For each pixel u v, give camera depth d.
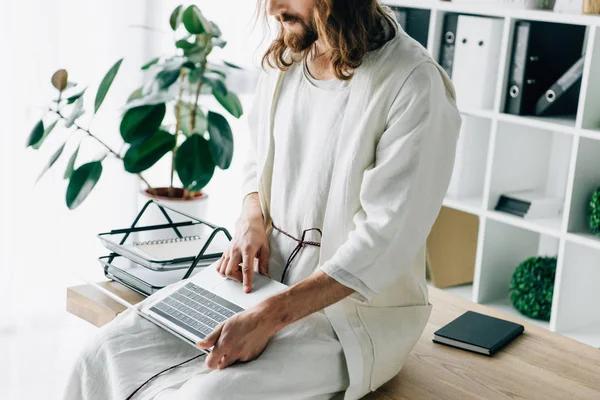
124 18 2.88
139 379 1.56
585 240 2.50
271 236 1.78
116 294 1.99
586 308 2.72
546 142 2.89
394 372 1.69
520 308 2.78
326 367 1.56
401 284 1.69
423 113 1.55
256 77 3.24
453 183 2.93
